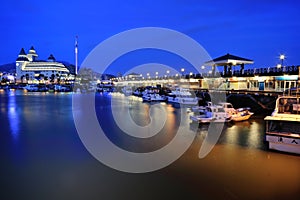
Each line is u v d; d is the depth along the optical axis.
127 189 11.12
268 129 17.17
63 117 32.19
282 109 18.03
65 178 12.23
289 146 15.48
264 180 11.91
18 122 28.06
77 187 11.31
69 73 177.12
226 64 54.16
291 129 16.67
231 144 18.06
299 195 10.57
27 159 14.91
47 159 14.96
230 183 11.66
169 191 10.95
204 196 10.52
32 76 167.75
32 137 20.61
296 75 35.16
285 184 11.50
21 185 11.48
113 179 12.13
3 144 18.31
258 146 17.41
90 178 12.23
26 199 10.28
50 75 165.38
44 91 102.06
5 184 11.57
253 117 30.30
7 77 165.00
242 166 13.64
